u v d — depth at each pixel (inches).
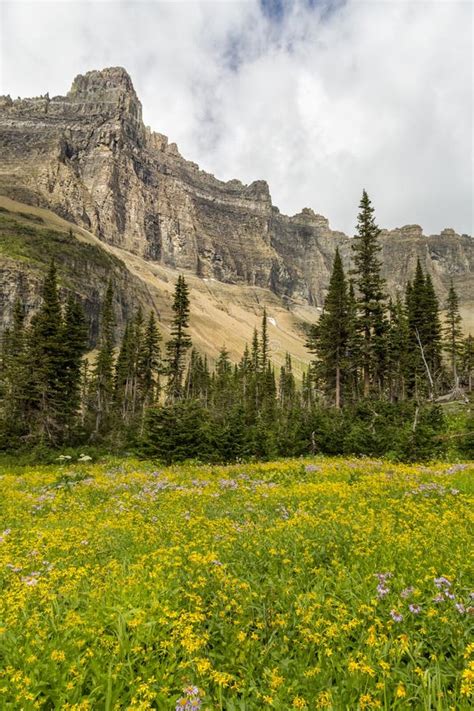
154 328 2704.2
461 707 150.3
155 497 557.0
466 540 311.1
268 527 362.0
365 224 1818.4
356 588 238.7
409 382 2111.2
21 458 1353.3
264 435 1169.4
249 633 203.8
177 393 2294.5
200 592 236.5
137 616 204.2
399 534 321.1
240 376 4357.8
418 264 2234.3
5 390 1833.2
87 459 1316.4
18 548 327.9
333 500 472.4
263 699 160.1
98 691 163.3
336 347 1897.1
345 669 175.8
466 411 1446.9
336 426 1139.3
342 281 1968.5
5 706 151.1
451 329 2837.1
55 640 187.0
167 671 174.9
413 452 921.5
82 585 246.1
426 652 193.3
